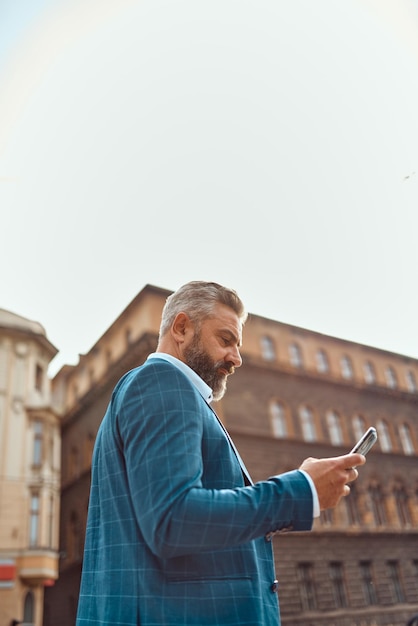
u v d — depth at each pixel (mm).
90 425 15844
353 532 14359
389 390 17703
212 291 1381
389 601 13719
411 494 16406
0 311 15891
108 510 1104
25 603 13430
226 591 980
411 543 15273
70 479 15953
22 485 14602
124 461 1113
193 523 904
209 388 1242
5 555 13500
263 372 15406
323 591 12938
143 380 1101
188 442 1004
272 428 14711
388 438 17031
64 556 14734
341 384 16812
